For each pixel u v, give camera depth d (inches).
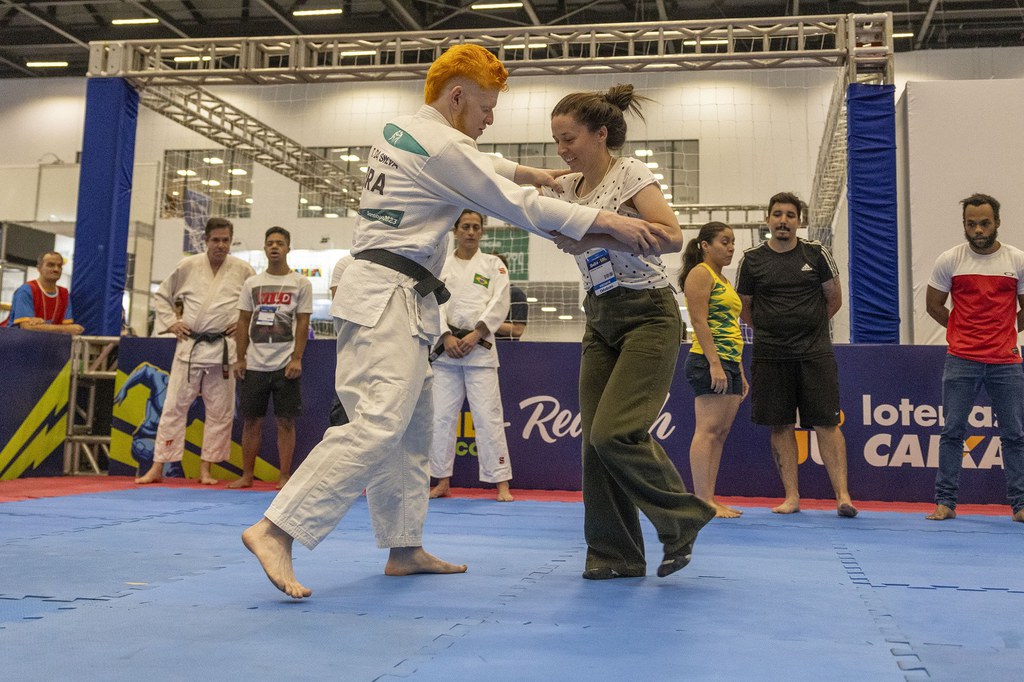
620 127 94.0
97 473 254.5
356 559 106.3
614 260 92.1
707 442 163.0
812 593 86.8
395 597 81.6
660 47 270.8
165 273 450.3
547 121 552.7
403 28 633.0
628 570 95.3
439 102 88.4
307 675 54.3
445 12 636.7
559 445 225.3
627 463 88.7
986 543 131.1
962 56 639.8
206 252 235.5
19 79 772.6
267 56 294.2
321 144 613.6
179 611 73.9
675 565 90.1
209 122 392.5
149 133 589.6
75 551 108.6
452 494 213.2
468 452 231.1
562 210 79.1
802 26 259.3
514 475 226.8
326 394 237.6
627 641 64.7
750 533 140.6
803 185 541.3
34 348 240.1
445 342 199.6
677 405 219.6
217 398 227.0
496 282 205.5
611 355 97.2
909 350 210.1
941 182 263.9
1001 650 63.3
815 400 174.9
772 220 181.2
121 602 77.7
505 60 279.1
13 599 78.6
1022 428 170.4
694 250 165.2
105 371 257.9
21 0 620.4
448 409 203.5
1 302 407.2
